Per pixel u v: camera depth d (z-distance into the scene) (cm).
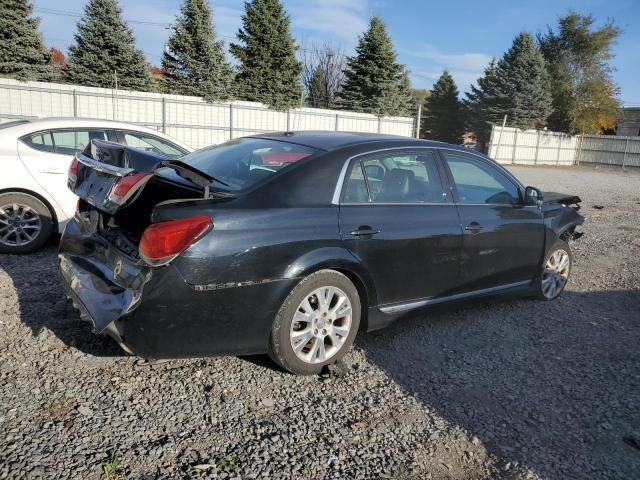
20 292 454
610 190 1928
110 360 348
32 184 571
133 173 298
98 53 2555
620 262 742
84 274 342
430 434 299
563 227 530
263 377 346
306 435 288
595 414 331
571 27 4309
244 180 346
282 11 2923
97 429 277
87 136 620
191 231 293
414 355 398
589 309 531
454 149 447
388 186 390
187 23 2725
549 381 371
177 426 286
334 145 380
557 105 4403
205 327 305
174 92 2747
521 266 489
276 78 2881
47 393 305
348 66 3619
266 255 317
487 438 300
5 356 342
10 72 2177
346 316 363
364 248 361
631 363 407
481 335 446
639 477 274
